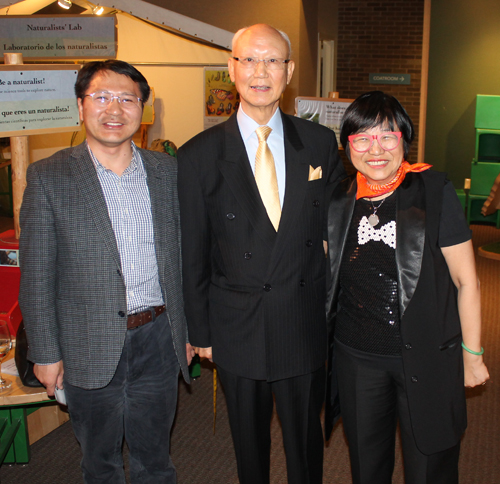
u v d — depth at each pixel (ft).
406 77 28.45
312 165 5.70
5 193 23.31
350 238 5.19
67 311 5.33
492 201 19.51
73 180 5.19
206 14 20.74
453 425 5.00
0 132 6.79
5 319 7.29
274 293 5.49
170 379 5.97
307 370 5.70
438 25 26.09
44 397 6.40
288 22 20.13
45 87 7.17
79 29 11.64
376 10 28.22
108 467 5.88
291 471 6.06
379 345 5.04
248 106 5.57
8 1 13.80
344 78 29.32
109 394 5.59
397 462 7.95
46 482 7.56
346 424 5.43
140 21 16.72
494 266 18.19
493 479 7.55
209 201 5.56
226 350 5.71
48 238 5.16
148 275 5.57
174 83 17.35
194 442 8.54
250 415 5.88
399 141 4.77
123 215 5.39
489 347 11.87
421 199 4.87
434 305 4.86
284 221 5.46
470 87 26.12
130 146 5.55
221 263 5.74
